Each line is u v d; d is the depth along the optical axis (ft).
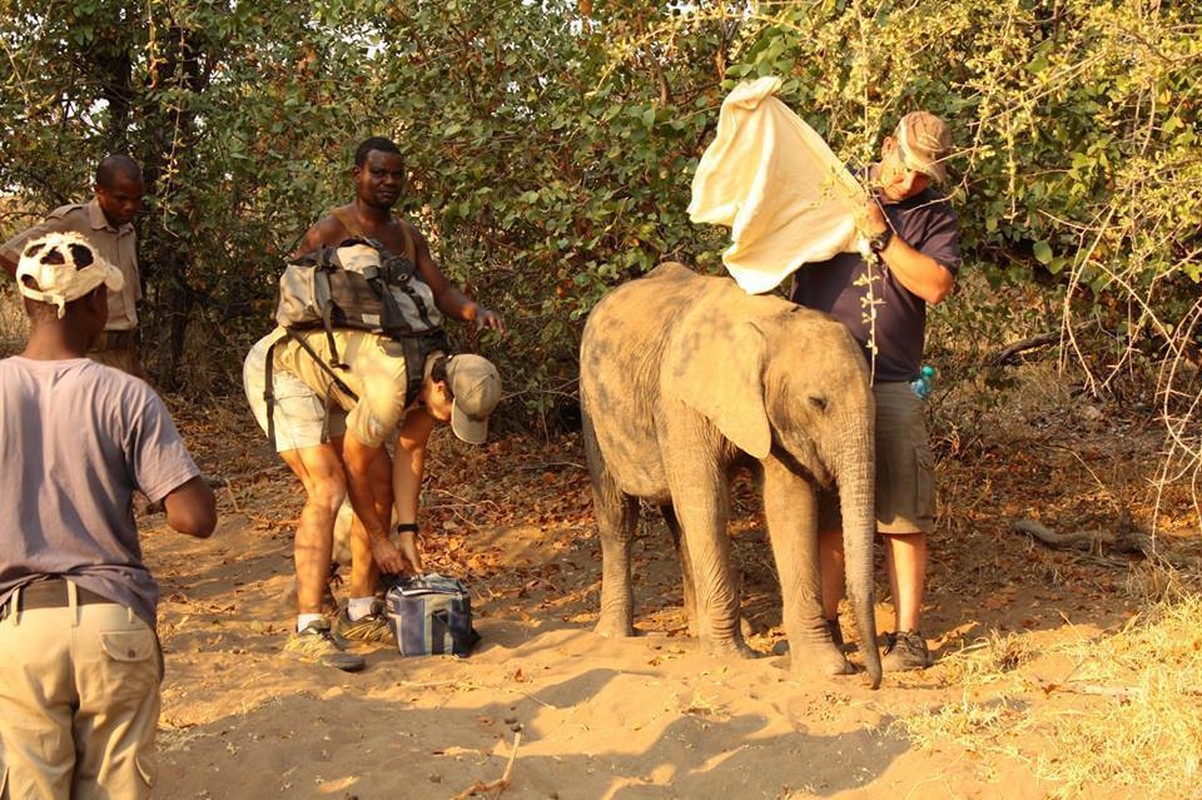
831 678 18.94
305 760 16.30
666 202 25.75
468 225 30.30
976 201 24.61
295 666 19.69
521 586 25.29
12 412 12.07
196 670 19.44
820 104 20.86
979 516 27.61
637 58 26.37
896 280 19.52
